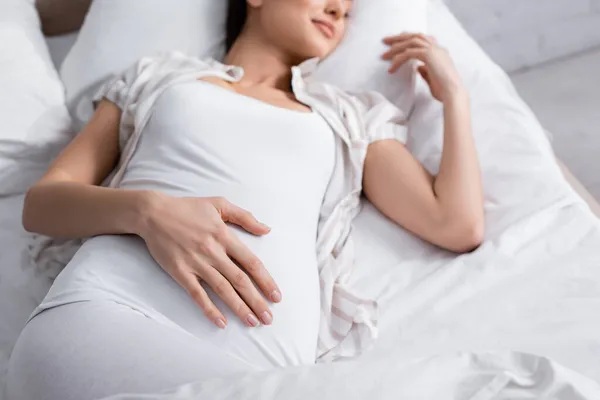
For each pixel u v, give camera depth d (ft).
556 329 3.06
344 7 4.29
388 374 2.23
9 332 3.31
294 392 2.17
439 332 3.16
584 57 7.48
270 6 4.12
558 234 3.58
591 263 3.39
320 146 3.69
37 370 2.51
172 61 3.95
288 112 3.68
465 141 3.74
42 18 5.12
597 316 3.10
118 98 3.78
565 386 2.14
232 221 3.18
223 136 3.49
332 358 3.23
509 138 4.13
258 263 3.04
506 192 3.85
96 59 4.42
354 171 3.80
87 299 2.79
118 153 3.83
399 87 4.33
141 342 2.56
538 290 3.30
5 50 4.31
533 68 7.46
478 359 2.32
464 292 3.34
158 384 2.37
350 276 3.58
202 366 2.48
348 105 3.97
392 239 3.79
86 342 2.55
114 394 2.35
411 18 4.62
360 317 3.22
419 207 3.66
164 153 3.46
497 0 6.93
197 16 4.58
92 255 3.04
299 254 3.31
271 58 4.25
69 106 4.41
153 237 3.01
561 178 3.92
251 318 2.92
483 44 7.18
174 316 2.92
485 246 3.55
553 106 7.09
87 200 3.19
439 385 2.20
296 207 3.46
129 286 2.94
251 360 2.90
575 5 7.20
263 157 3.50
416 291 3.40
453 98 3.86
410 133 4.27
